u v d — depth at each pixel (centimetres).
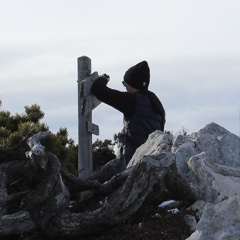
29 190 1401
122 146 1664
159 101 1700
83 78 1808
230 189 1511
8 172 1398
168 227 1425
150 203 1451
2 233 1370
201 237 1208
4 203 1370
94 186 1477
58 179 1398
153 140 1630
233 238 1192
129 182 1409
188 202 1488
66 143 2448
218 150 1609
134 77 1700
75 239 1415
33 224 1388
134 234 1398
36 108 2600
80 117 1809
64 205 1403
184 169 1564
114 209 1395
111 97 1667
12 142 2130
